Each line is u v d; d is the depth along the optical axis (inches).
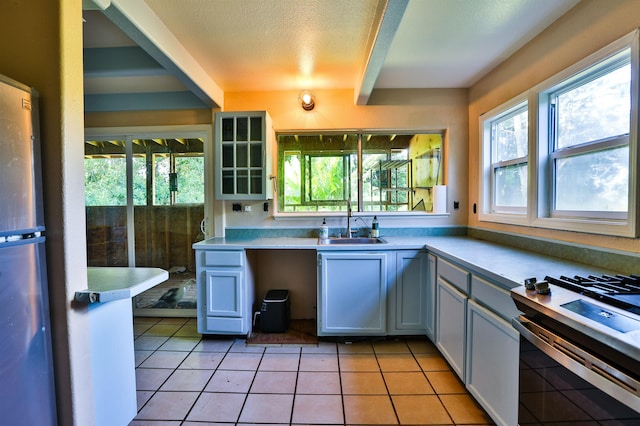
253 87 112.0
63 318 47.4
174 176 119.6
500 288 55.9
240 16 69.0
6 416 40.5
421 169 121.3
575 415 34.9
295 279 119.0
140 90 114.3
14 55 46.9
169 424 61.4
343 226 117.3
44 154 46.5
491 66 95.7
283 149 120.9
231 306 97.9
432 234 116.3
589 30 61.6
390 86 113.0
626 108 57.6
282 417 63.2
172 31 75.1
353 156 120.6
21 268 42.4
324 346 94.7
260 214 117.1
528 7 65.7
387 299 95.2
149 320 117.9
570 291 43.5
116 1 56.8
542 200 77.4
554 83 71.4
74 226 48.7
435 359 86.2
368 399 68.8
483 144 104.9
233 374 79.4
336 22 71.4
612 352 30.0
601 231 59.8
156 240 121.7
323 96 114.8
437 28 73.9
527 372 44.2
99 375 53.6
